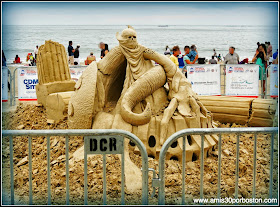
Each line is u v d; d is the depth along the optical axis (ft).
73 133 11.51
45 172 15.72
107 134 11.55
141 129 16.58
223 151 17.62
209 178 15.23
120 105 17.21
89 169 15.26
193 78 31.99
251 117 22.00
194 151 16.49
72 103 17.76
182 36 184.03
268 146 19.72
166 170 15.61
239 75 32.12
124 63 18.24
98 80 17.93
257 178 15.61
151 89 17.40
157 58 17.62
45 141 19.58
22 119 24.57
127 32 17.17
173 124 16.89
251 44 144.46
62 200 13.88
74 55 52.42
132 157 16.29
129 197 14.03
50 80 25.58
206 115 17.58
